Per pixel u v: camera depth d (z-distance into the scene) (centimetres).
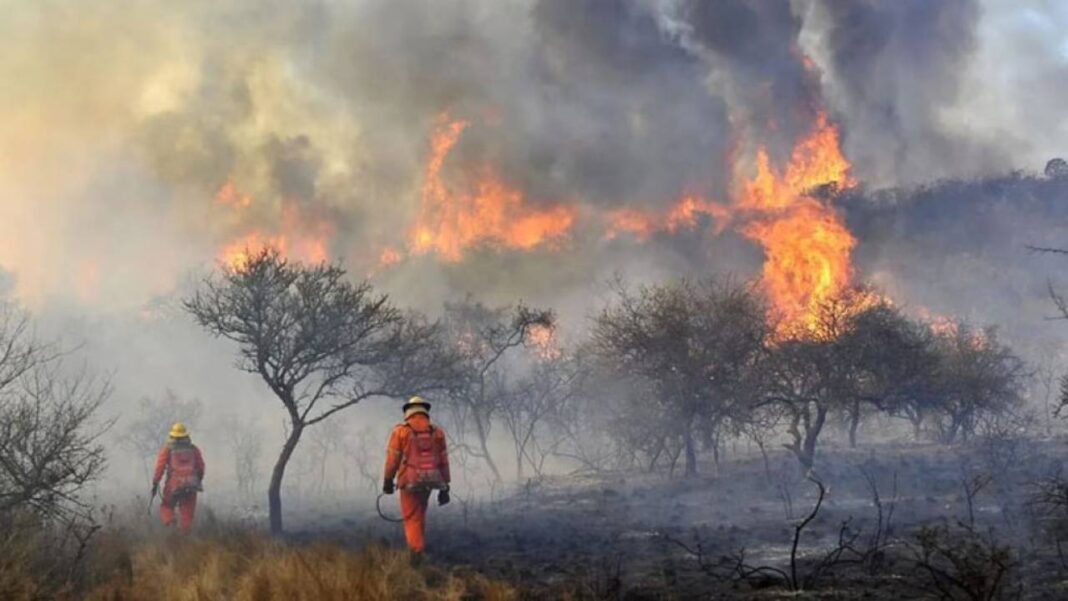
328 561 1017
